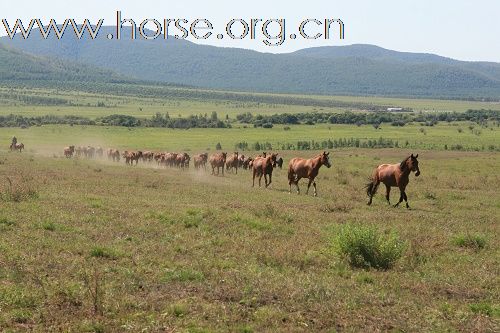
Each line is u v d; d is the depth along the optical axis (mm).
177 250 14102
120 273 11484
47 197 21891
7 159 48469
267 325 8906
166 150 93812
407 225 19453
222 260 13055
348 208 22906
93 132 127688
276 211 20312
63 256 12672
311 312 9633
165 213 18953
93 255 13031
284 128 148000
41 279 10609
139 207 20641
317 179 40781
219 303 9883
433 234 17672
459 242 16562
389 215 21875
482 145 105188
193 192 27562
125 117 153750
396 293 11211
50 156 64562
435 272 13047
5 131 121625
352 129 151250
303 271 12633
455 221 21047
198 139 118625
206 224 17516
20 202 20094
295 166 30125
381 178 25797
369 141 107562
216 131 139250
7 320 8547
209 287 10711
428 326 9211
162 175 40031
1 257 12102
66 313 8969
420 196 30234
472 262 14359
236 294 10352
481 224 20672
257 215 19969
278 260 13266
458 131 145000
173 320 8898
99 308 9047
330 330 8758
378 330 8938
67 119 156625
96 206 20234
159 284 10875
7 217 16469
